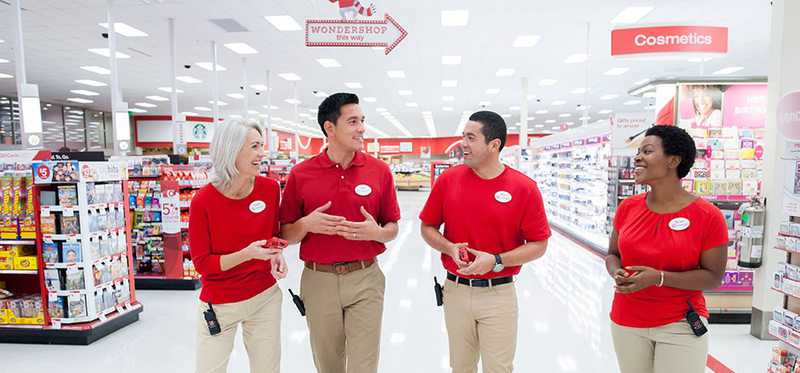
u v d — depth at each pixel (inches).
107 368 132.7
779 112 100.8
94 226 153.9
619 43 240.5
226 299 74.7
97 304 155.4
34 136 209.9
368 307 83.8
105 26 315.0
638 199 73.5
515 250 74.1
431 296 200.8
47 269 149.4
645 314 66.7
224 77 505.4
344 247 81.1
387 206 87.2
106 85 541.3
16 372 130.6
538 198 76.9
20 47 215.8
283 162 494.0
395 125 1084.5
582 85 557.3
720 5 280.4
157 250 228.8
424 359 135.3
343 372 88.1
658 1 275.7
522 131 524.1
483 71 476.7
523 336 152.2
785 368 94.3
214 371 76.5
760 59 414.0
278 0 273.4
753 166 171.8
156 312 185.3
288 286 220.2
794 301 94.8
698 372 65.3
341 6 203.3
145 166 224.2
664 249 66.1
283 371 128.3
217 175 72.7
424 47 379.2
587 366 129.4
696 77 181.8
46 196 147.6
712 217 64.7
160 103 699.4
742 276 165.8
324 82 541.6
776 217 143.4
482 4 279.7
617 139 261.9
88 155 162.9
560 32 338.6
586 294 200.8
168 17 302.5
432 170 856.3
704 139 172.6
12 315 151.8
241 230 75.4
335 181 81.7
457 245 72.4
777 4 137.1
